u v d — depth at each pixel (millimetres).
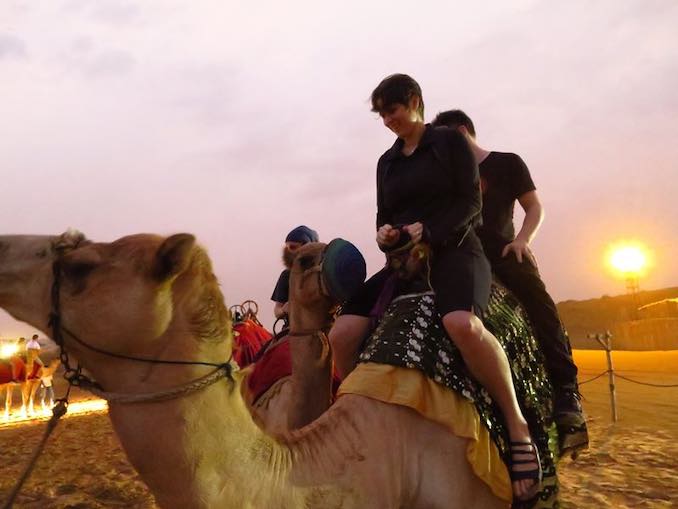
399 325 3059
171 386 2324
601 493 7629
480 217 3484
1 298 2402
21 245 2443
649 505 7051
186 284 2426
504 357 3088
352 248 3928
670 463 9172
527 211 4074
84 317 2332
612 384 13836
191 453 2293
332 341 3578
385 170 3639
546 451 3275
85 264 2363
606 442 11086
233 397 2461
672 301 64562
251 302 8000
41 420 19375
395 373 2852
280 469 2475
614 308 75188
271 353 5223
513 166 4105
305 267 4207
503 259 3922
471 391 2975
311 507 2477
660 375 24828
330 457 2617
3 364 22000
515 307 3672
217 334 2451
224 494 2318
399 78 3479
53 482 9117
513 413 3037
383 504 2621
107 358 2340
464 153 3375
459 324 2988
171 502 2301
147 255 2375
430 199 3404
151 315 2322
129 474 9492
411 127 3494
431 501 2754
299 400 4117
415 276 3262
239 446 2400
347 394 2879
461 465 2824
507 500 2918
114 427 2350
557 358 3793
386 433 2740
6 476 9812
